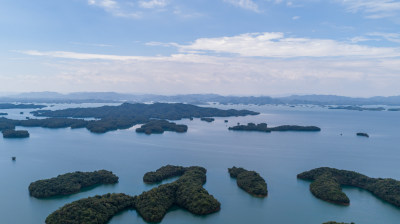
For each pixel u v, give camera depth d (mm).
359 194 175625
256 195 171625
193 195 154375
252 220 145250
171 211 149500
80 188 176375
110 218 141250
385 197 166000
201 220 143250
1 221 141000
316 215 150875
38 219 142750
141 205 146875
